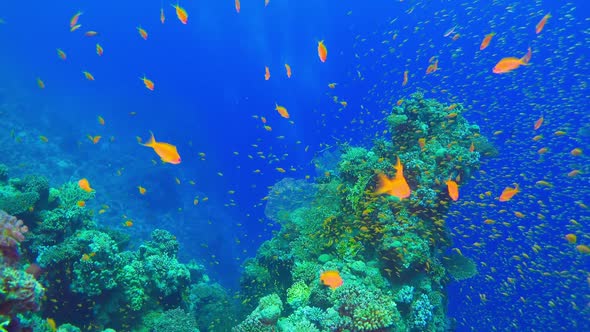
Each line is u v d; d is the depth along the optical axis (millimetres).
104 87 52344
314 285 6848
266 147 41531
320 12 44281
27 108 32281
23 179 8031
